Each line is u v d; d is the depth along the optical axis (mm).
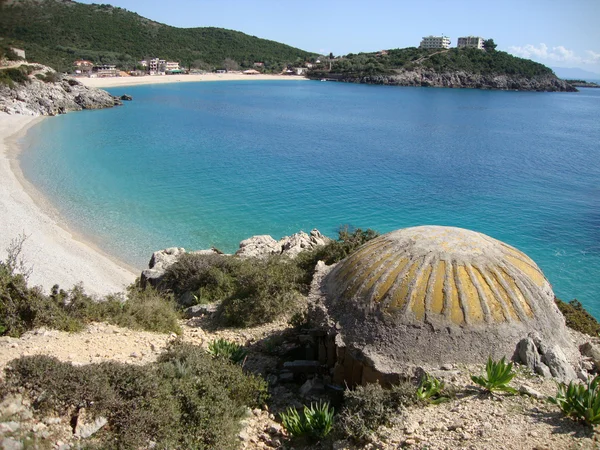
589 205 50031
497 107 159375
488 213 47688
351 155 75125
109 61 183250
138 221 45125
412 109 144500
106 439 10016
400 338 12188
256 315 19062
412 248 13500
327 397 12984
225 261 25406
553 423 9570
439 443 9516
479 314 12203
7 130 82250
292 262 22656
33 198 49094
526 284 12969
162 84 193875
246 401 12664
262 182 58438
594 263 36594
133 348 15148
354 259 14406
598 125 118688
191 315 21656
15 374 10469
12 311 15203
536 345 12055
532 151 80438
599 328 16906
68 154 69062
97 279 33281
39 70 108625
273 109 134125
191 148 77438
